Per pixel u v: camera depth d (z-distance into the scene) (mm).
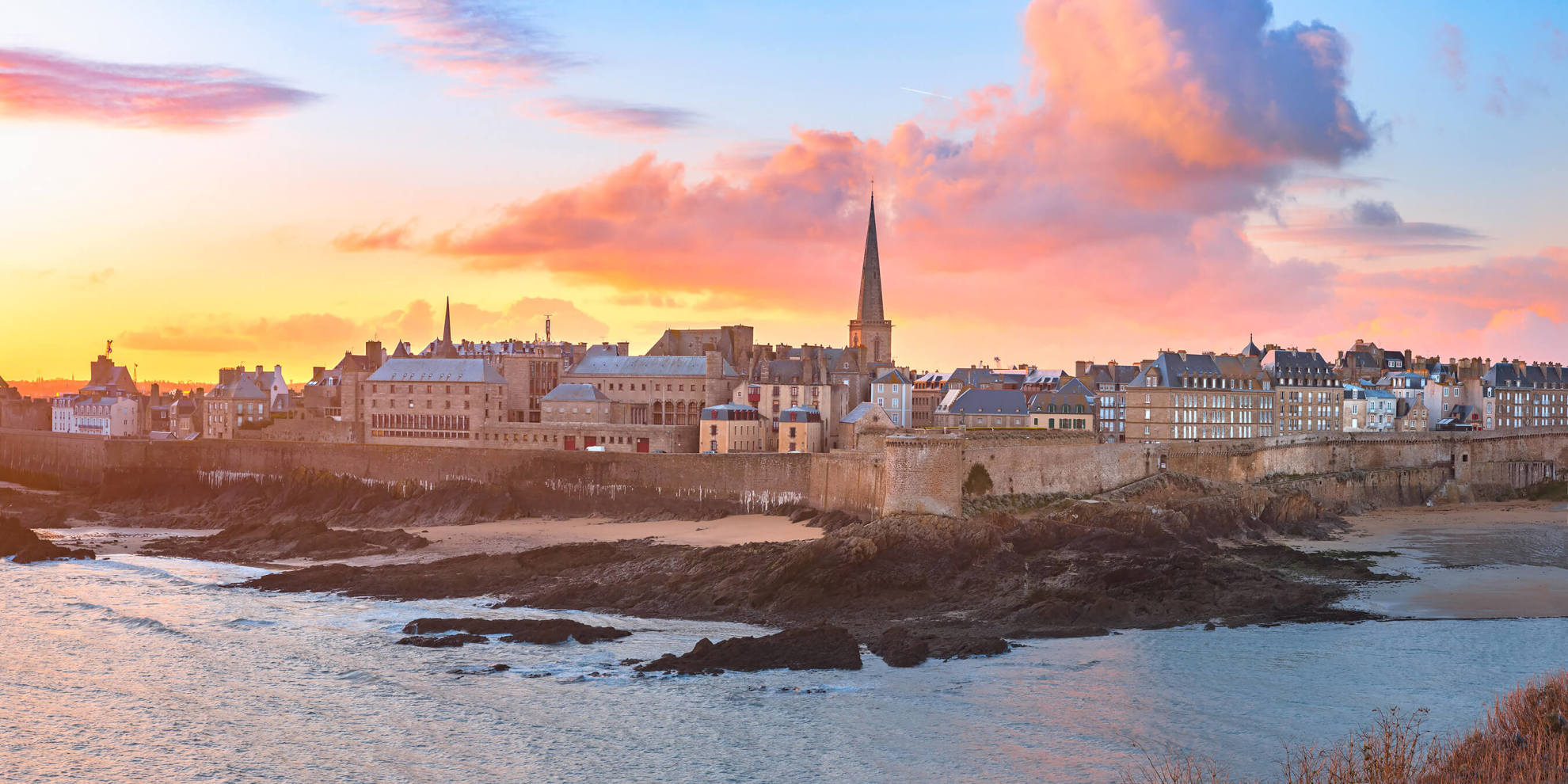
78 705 104312
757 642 118812
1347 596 143625
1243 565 155375
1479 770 76688
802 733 95688
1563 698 87625
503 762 90250
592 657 119938
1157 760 88562
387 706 103812
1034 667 113938
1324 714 98688
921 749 91750
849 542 149375
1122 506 174000
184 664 117125
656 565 156875
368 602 147750
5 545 184375
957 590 144750
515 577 159375
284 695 106812
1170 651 119125
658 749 92500
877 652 120625
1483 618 132375
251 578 161500
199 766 90188
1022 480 188625
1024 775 86375
